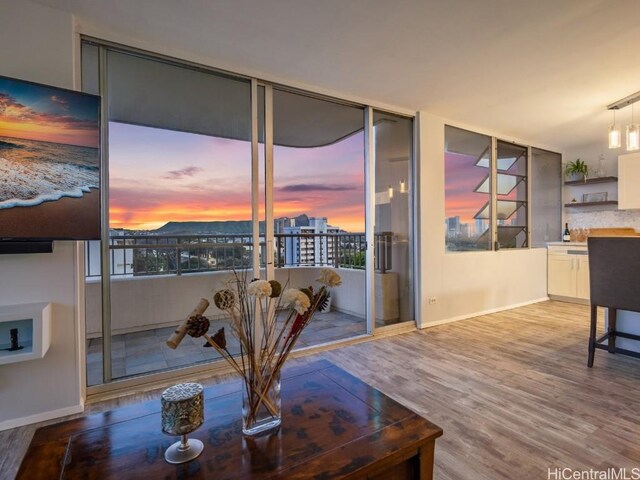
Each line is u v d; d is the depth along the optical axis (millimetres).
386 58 2633
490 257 4586
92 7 2006
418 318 3867
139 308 2504
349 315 4098
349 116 3668
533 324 4027
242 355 1165
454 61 2686
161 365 2609
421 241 3850
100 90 2303
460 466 1577
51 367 2016
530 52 2557
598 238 2654
